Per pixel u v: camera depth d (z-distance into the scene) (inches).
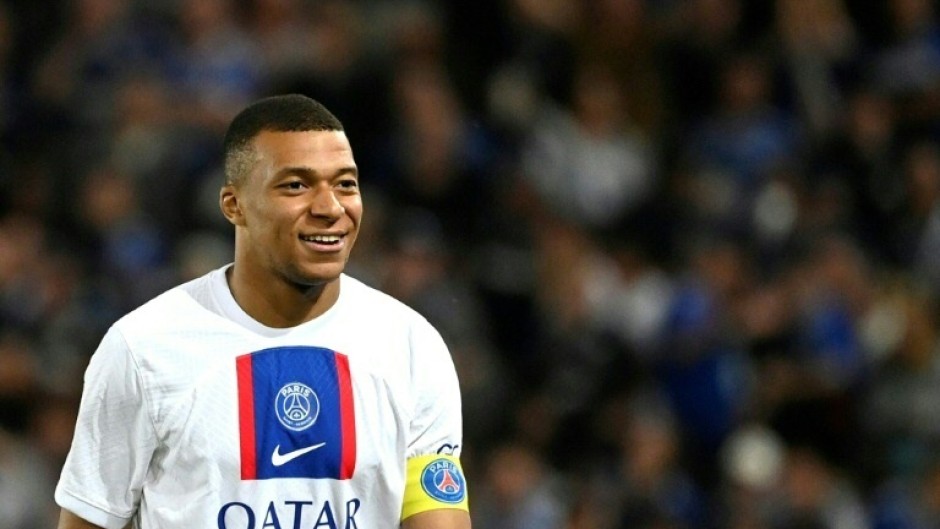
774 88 1866.4
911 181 1781.5
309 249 605.0
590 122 1836.9
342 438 613.9
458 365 1478.8
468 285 1630.2
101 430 615.2
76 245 1582.2
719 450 1531.7
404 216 1654.8
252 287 621.3
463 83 1809.8
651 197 1755.7
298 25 1834.4
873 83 1903.3
